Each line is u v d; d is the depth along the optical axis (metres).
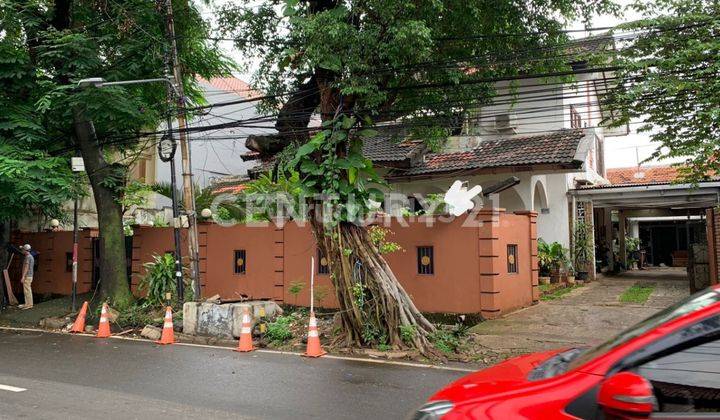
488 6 10.11
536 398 2.82
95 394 6.57
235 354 9.27
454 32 10.58
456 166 15.93
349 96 9.46
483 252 11.27
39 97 12.69
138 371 7.91
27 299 15.41
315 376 7.57
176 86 12.27
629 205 20.30
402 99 11.34
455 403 3.02
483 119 17.55
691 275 14.72
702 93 8.71
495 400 2.91
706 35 8.73
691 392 2.72
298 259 13.30
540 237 18.47
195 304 11.02
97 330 12.12
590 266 18.84
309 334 9.16
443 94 11.16
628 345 2.89
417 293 11.87
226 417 5.67
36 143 12.88
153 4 12.87
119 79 12.70
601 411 2.64
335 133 9.30
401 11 8.94
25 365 8.36
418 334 9.10
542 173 15.59
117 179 14.23
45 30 12.65
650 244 30.72
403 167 16.64
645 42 8.98
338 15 8.89
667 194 17.53
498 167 15.05
